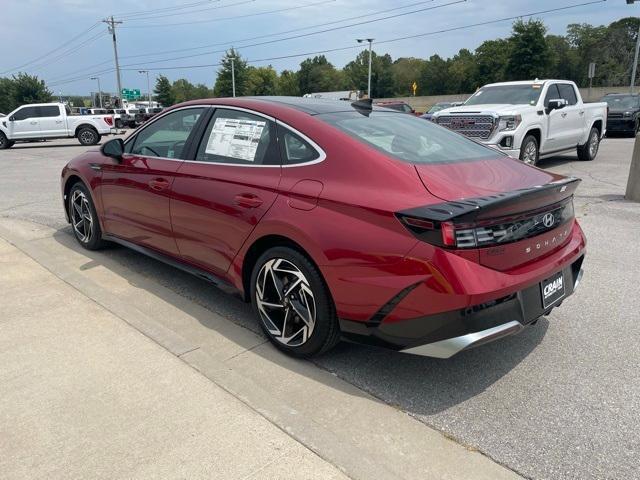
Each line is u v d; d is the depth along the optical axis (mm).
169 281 4688
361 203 2855
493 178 3141
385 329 2818
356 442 2572
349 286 2873
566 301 4309
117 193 4688
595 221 6926
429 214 2607
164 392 2863
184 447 2438
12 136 21578
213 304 4227
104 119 23406
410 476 2340
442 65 96562
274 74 99438
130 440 2482
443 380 3148
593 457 2492
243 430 2561
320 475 2281
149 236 4418
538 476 2363
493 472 2381
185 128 4172
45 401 2775
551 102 10797
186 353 3281
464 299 2572
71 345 3369
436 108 25781
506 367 3301
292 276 3227
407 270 2666
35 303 4012
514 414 2820
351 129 3385
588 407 2885
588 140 12930
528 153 10453
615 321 3936
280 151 3436
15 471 2285
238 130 3748
